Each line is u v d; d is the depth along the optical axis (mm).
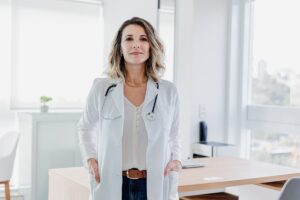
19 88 5102
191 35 4086
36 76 5207
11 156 4027
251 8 4332
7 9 5004
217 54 4234
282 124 3912
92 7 5551
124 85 1941
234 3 4273
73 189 2586
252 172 2951
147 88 1925
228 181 2654
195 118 4117
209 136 4203
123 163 1869
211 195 3398
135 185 1870
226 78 4289
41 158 4328
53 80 5320
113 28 5641
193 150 4090
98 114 1975
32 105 5180
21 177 4797
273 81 4078
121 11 5445
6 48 5020
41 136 4320
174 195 2006
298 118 3760
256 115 4184
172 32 4348
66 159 4477
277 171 3006
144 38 1919
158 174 1871
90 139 2014
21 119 4727
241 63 4297
